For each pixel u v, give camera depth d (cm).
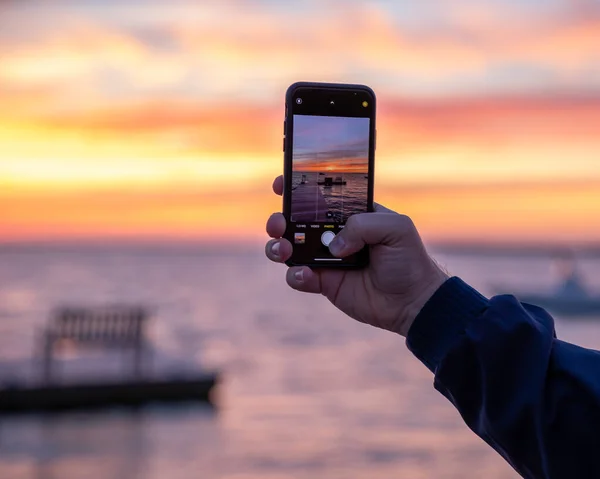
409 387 2414
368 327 4609
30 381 1756
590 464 114
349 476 1370
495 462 1495
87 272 13825
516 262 18700
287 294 8225
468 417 125
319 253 154
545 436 116
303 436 1695
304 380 2564
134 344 1791
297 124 159
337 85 161
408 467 1459
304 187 157
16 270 14300
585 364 118
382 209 159
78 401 1730
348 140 160
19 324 4525
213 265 19788
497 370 119
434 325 128
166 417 1756
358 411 2014
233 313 5647
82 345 1753
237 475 1341
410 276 137
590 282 8544
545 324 124
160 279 11456
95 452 1416
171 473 1315
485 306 126
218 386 1848
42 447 1431
